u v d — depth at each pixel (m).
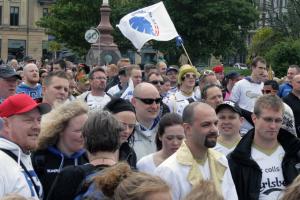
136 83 9.81
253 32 50.53
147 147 6.22
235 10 42.56
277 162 5.10
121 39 44.06
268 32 35.44
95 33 23.17
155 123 6.34
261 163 5.08
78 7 46.84
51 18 48.34
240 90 9.98
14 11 76.44
